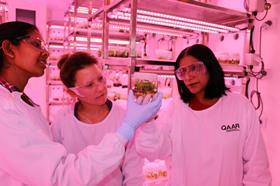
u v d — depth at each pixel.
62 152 0.75
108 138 0.79
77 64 1.07
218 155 1.25
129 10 1.81
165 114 1.40
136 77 0.90
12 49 0.85
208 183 1.26
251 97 2.34
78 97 1.16
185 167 1.29
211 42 2.90
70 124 1.20
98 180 0.76
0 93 0.80
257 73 2.20
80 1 3.26
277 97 2.13
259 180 1.29
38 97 4.54
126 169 1.19
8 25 0.86
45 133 0.84
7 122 0.73
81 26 3.37
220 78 1.32
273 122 2.17
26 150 0.71
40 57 0.90
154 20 2.13
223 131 1.26
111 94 1.98
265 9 2.14
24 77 0.92
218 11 1.87
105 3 1.98
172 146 1.30
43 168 0.71
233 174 1.28
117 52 1.80
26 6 4.35
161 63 1.61
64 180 0.71
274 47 2.15
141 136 1.11
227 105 1.33
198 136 1.28
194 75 1.25
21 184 0.85
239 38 2.50
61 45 4.76
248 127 1.30
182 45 3.27
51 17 5.46
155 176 1.87
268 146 2.22
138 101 0.88
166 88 2.09
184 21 2.14
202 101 1.35
